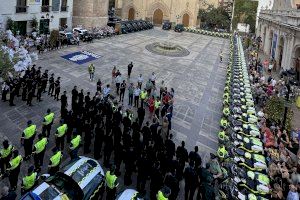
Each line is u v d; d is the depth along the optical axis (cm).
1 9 2841
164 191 923
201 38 5250
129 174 1155
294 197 1065
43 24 3419
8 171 1019
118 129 1266
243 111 1803
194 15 6769
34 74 1838
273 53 3759
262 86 2348
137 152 1177
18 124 1503
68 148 1338
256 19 6512
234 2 6725
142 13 6875
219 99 2222
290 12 3206
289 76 2750
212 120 1848
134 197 990
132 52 3378
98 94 1698
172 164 1143
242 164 1289
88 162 1088
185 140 1562
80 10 4159
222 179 1120
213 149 1502
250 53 3841
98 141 1261
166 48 3712
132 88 1883
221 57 3434
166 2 6738
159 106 1745
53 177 961
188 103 2084
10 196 827
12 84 1653
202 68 3075
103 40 3884
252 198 1085
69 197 913
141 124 1605
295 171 1207
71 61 2716
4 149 1077
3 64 1307
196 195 1177
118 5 6981
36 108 1703
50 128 1366
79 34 3562
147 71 2706
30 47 2831
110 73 2500
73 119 1363
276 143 1516
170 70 2845
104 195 1091
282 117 1797
